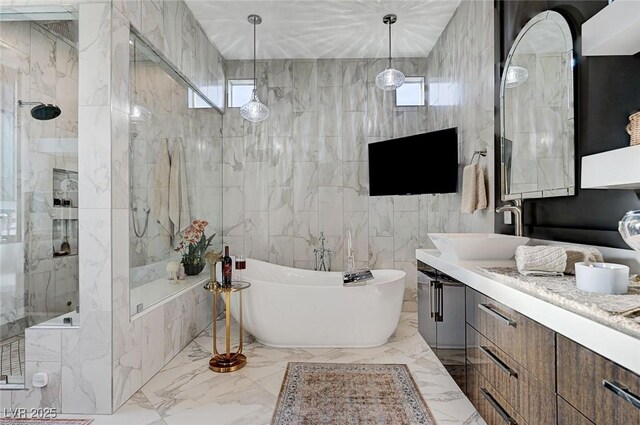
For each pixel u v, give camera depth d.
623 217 1.45
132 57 2.52
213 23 3.69
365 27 3.81
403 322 3.97
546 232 2.20
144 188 2.69
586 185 1.48
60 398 2.19
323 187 4.53
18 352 2.24
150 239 2.78
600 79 1.72
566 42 1.96
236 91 4.57
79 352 2.18
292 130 4.54
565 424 1.12
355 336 3.20
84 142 2.21
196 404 2.26
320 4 3.38
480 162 3.05
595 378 0.98
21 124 2.48
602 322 0.98
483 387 1.75
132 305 2.46
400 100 4.55
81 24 2.23
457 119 3.56
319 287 3.16
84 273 2.19
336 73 4.54
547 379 1.22
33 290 2.29
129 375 2.35
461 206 3.22
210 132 4.18
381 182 4.09
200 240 3.76
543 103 2.18
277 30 3.85
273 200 4.55
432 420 2.06
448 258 2.40
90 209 2.21
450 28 3.70
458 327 2.07
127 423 2.06
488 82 2.90
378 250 4.51
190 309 3.41
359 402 2.26
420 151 3.69
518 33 2.47
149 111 2.79
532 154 2.30
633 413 0.84
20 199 2.40
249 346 3.28
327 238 4.52
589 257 1.60
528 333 1.34
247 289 3.24
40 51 2.36
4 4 2.22
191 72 3.53
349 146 4.54
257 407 2.22
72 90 2.28
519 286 1.48
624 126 1.59
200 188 3.87
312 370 2.74
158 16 2.84
